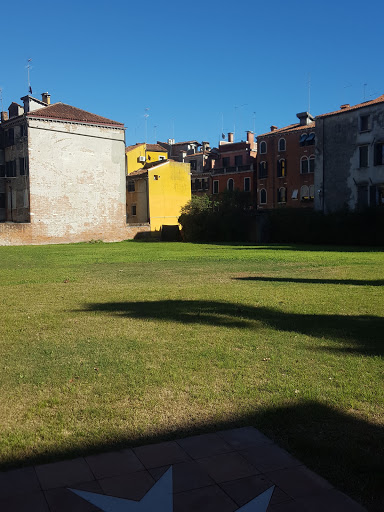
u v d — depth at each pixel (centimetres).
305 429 423
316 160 4984
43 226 5028
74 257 2789
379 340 723
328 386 526
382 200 4553
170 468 357
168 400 489
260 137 6222
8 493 327
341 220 4378
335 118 4825
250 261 2391
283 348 680
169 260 2492
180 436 411
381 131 4462
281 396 497
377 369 583
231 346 695
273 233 4925
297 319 887
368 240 4244
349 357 633
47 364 614
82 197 5291
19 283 1498
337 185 4828
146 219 6072
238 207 5291
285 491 328
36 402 489
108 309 1009
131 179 6284
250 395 499
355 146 4669
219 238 5281
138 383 541
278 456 375
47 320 892
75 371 584
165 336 758
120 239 5600
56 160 5109
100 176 5419
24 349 687
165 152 7662
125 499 320
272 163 6097
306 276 1684
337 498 320
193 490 329
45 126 5034
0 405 482
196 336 756
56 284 1470
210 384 534
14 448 391
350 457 370
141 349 681
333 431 418
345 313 949
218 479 343
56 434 414
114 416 452
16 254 3134
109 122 5478
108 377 562
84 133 5291
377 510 308
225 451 383
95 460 370
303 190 5775
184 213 5550
